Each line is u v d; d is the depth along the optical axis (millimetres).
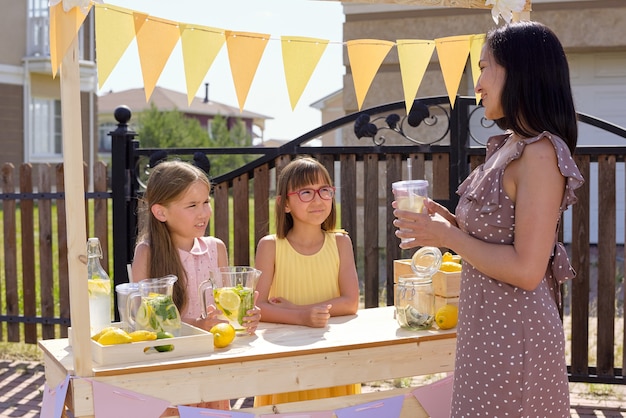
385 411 2629
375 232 4602
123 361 2326
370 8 8594
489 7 2762
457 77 2955
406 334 2699
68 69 2213
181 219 2906
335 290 3146
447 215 2525
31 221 5434
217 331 2484
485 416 2137
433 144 4469
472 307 2184
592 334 5867
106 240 4984
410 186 2443
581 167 4328
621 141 8656
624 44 8250
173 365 2320
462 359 2209
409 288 2752
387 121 4531
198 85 2568
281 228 3127
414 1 2691
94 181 4977
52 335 5438
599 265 4371
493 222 2111
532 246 2027
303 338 2643
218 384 2391
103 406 2252
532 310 2102
